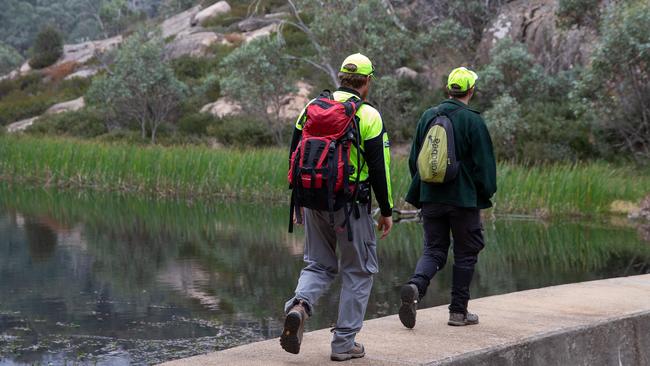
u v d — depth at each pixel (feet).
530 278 61.72
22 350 40.93
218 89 228.02
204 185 137.80
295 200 25.20
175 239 83.61
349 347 26.96
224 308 50.88
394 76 178.91
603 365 33.01
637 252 74.79
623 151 138.62
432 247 32.58
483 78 163.43
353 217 25.26
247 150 151.74
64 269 65.36
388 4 200.03
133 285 58.44
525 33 185.47
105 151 153.58
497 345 29.40
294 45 240.53
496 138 144.25
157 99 205.77
